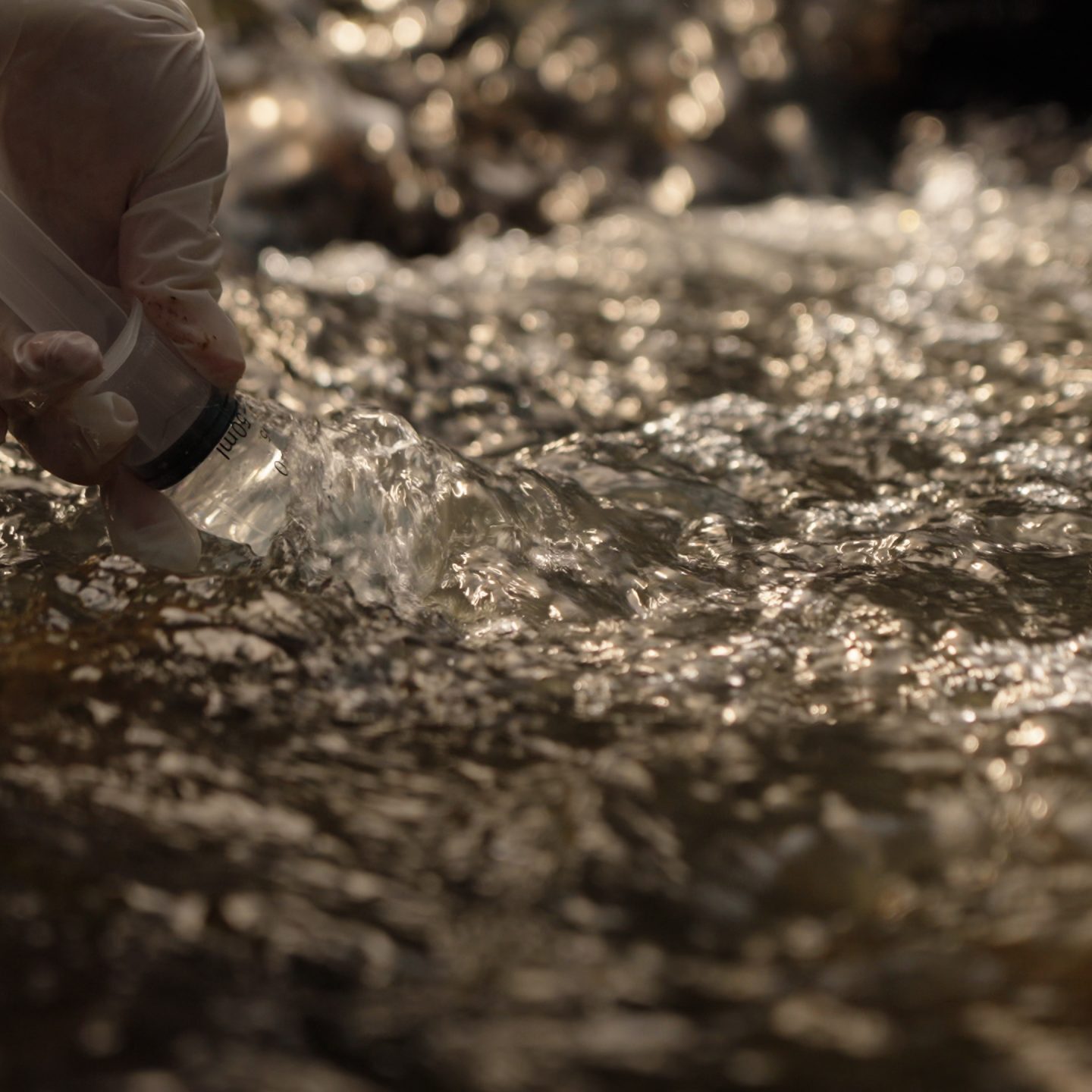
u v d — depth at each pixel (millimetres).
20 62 804
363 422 865
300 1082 710
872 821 763
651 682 808
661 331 1165
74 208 819
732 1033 719
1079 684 808
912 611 836
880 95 2201
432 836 759
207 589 829
